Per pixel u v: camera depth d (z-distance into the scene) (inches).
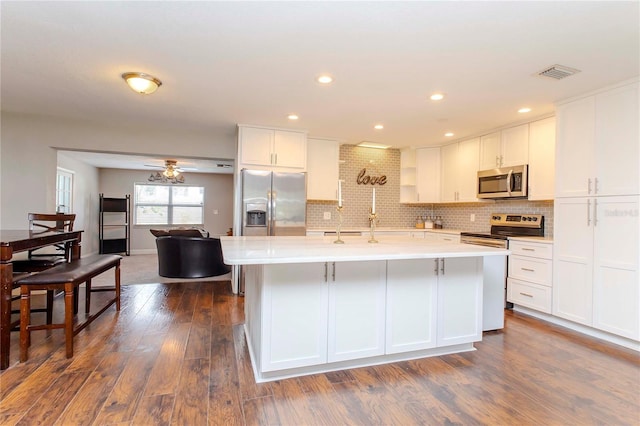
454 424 67.7
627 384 83.5
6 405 71.6
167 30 81.4
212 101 133.0
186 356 97.0
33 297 155.7
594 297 114.5
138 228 331.0
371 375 87.7
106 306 124.6
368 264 91.7
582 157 119.2
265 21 76.9
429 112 144.2
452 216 217.3
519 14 72.6
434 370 90.7
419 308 97.3
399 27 78.6
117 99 132.0
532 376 87.4
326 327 88.0
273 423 67.3
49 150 163.5
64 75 108.7
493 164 171.6
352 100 130.1
